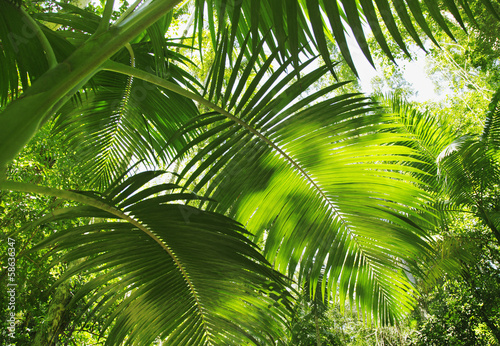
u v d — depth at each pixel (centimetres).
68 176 365
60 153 341
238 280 141
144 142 235
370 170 146
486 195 481
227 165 141
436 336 670
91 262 128
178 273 142
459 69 972
